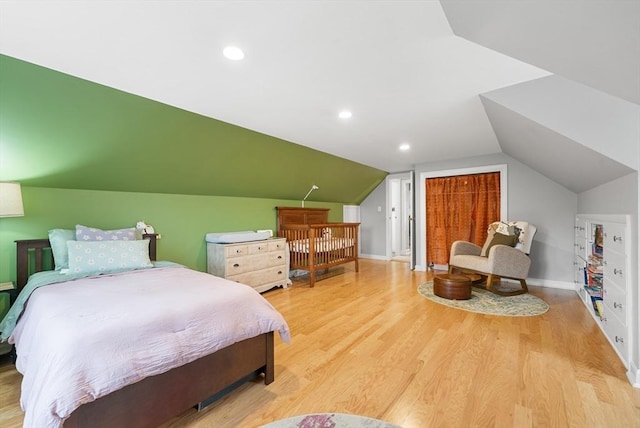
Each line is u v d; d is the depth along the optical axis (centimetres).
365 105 247
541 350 215
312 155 416
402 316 288
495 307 312
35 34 146
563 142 218
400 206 703
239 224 419
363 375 184
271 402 159
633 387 169
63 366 106
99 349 115
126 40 152
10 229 235
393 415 148
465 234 473
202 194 372
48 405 98
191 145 294
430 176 503
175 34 147
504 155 428
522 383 174
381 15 132
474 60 175
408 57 171
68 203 265
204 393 148
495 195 441
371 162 505
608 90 142
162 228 333
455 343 228
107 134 240
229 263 346
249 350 168
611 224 221
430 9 128
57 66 178
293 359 205
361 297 355
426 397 162
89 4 124
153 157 284
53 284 191
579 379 177
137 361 120
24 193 241
